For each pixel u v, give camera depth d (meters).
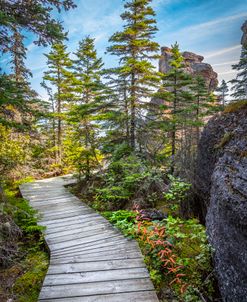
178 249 4.01
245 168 2.62
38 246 4.55
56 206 7.09
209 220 3.48
